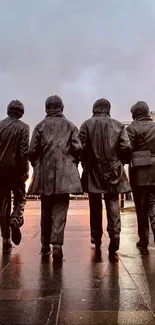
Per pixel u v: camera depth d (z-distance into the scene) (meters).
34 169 5.53
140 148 6.11
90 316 2.94
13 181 6.04
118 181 5.57
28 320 2.86
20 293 3.59
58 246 5.17
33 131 5.57
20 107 6.23
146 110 6.28
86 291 3.65
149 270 4.57
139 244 6.16
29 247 6.34
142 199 6.06
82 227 9.27
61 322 2.82
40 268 4.70
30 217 12.83
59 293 3.58
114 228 5.42
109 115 5.94
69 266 4.81
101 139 5.68
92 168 5.70
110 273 4.41
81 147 5.44
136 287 3.79
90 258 5.35
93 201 6.14
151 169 6.04
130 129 6.17
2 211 6.16
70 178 5.29
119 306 3.18
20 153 6.05
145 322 2.81
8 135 6.02
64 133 5.45
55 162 5.32
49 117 5.57
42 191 5.34
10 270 4.59
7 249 6.14
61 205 5.30
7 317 2.93
